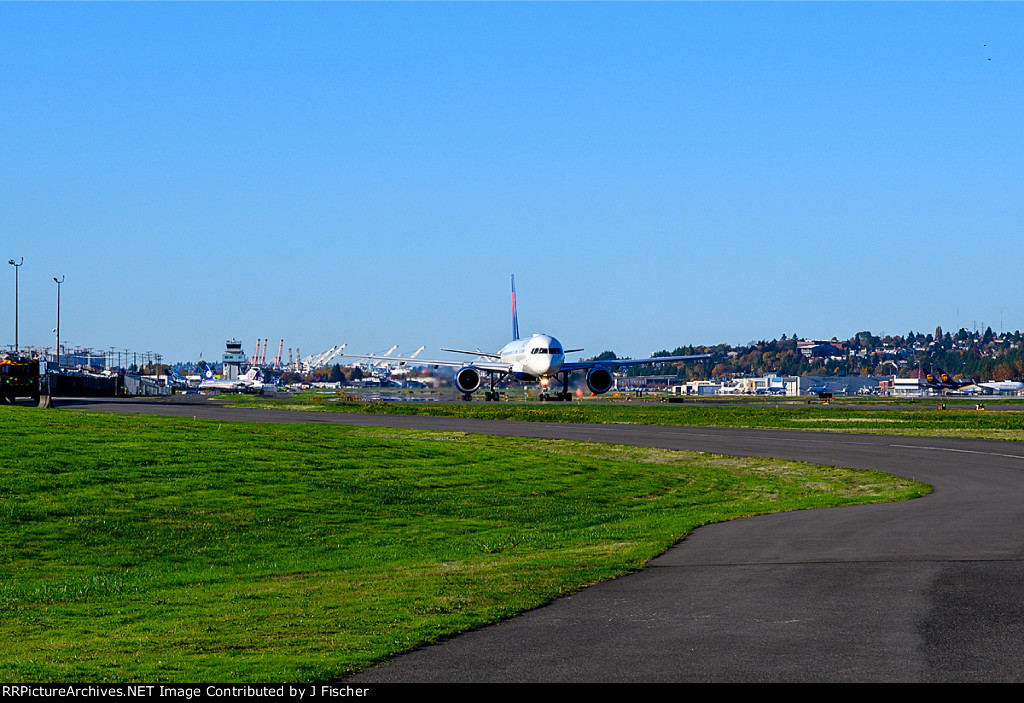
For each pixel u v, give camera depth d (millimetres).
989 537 18875
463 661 10453
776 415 76125
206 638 11938
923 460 39844
